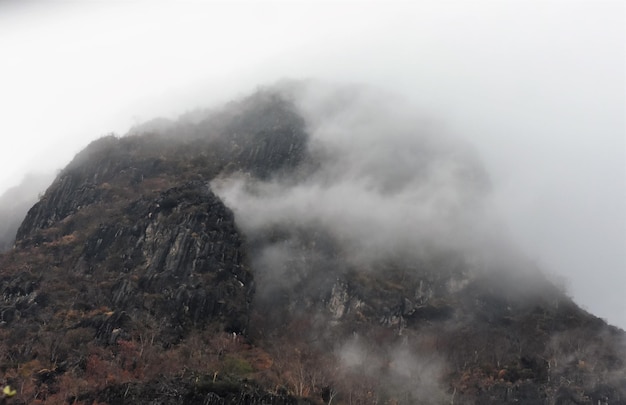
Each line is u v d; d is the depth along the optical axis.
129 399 153.75
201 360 180.50
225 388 161.00
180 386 159.38
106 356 175.88
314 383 181.00
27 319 195.75
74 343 183.62
